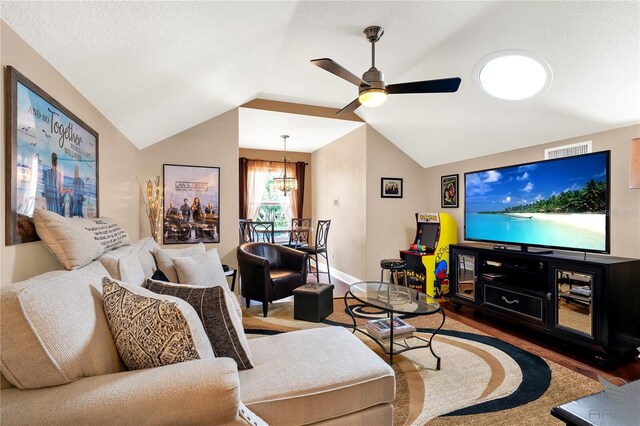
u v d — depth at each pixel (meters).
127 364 1.08
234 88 3.06
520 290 2.96
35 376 0.87
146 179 3.56
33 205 1.31
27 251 1.29
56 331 0.91
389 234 4.72
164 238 3.63
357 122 4.51
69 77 1.65
